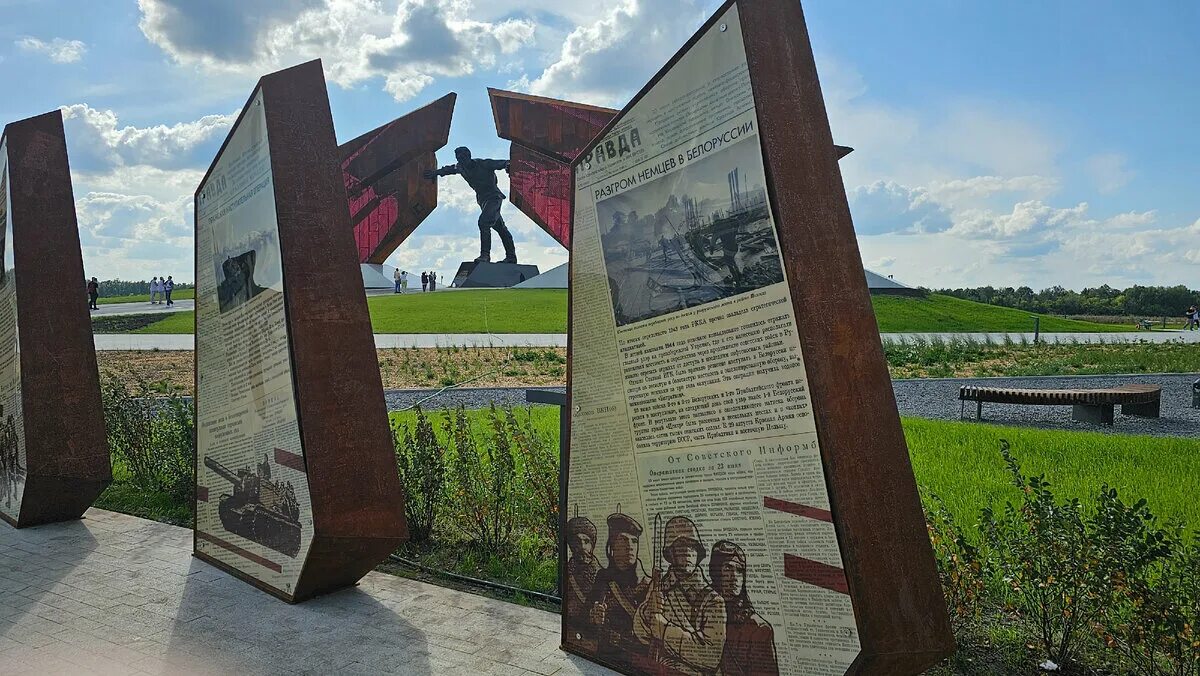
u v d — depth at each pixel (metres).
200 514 7.13
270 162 5.68
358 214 36.75
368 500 5.60
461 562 6.78
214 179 6.80
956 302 43.75
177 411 9.80
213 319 6.85
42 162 8.34
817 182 3.76
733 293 3.91
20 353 8.09
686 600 4.26
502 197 49.41
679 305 4.22
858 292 3.73
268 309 5.85
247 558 6.37
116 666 4.84
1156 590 4.39
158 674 4.74
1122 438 11.06
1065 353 25.23
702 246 4.07
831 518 3.50
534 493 6.98
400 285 50.38
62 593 6.18
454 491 7.31
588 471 4.89
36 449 8.04
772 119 3.72
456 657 4.95
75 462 8.23
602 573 4.80
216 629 5.42
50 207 8.35
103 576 6.60
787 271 3.62
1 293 8.84
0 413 8.91
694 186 4.10
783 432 3.71
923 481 8.16
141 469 9.98
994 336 31.73
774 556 3.79
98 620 5.60
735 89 3.84
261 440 6.06
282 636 5.29
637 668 4.55
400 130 30.81
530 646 5.12
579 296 4.93
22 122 8.27
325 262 5.71
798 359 3.60
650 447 4.45
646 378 4.45
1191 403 16.19
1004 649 4.76
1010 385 18.80
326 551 5.52
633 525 4.59
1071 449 10.03
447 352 23.73
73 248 8.44
